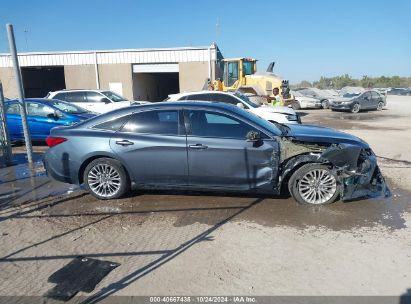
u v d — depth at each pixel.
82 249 4.03
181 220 4.80
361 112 23.19
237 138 5.18
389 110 24.39
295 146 5.10
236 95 12.18
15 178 7.05
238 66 20.59
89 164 5.57
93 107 14.95
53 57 28.20
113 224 4.71
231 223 4.68
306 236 4.26
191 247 4.03
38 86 33.09
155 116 5.43
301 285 3.28
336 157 5.05
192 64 27.22
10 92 29.55
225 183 5.28
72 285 3.34
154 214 5.03
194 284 3.32
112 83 28.28
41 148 10.37
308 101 25.36
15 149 10.30
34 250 4.03
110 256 3.87
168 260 3.75
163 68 27.92
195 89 27.48
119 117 5.53
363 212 5.00
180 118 5.35
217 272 3.51
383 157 8.77
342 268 3.55
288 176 5.30
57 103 10.96
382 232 4.36
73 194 5.97
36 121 10.31
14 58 7.66
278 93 19.77
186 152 5.23
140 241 4.20
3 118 8.12
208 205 5.32
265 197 5.61
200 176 5.29
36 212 5.18
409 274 3.44
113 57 27.89
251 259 3.75
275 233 4.35
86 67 28.17
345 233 4.33
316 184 5.20
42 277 3.48
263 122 5.53
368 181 5.18
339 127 15.26
